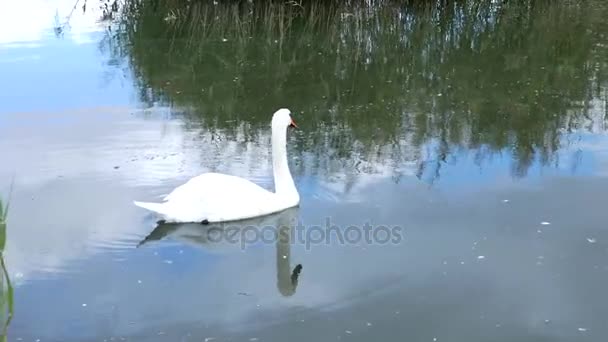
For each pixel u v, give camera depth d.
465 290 5.84
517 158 8.36
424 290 5.84
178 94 10.62
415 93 10.92
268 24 14.35
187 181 7.73
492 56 12.77
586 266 6.14
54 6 15.59
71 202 7.24
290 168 8.16
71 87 10.68
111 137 8.89
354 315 5.53
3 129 9.06
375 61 12.51
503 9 15.56
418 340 5.24
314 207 7.23
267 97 10.68
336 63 12.38
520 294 5.77
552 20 14.83
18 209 7.07
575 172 7.93
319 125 9.60
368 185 7.68
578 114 9.83
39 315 5.52
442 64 12.39
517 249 6.41
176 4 15.59
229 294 5.82
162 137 8.95
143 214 7.07
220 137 9.05
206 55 12.63
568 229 6.72
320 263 6.25
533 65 12.21
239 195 7.02
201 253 6.43
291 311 5.58
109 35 13.61
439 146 8.77
